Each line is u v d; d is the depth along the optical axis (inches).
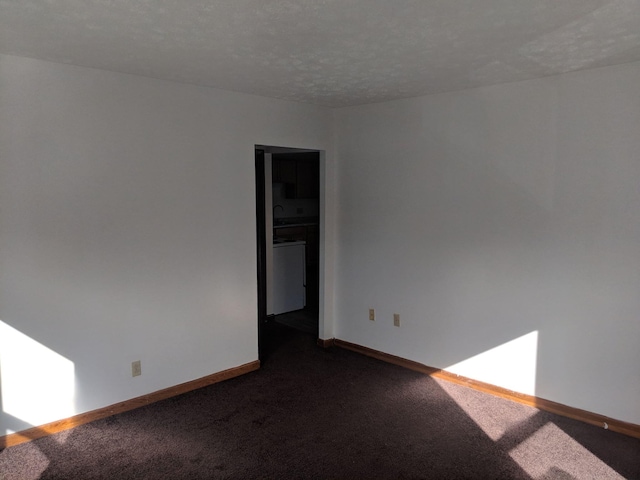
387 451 104.7
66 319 111.3
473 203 132.6
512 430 113.5
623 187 106.4
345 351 171.2
